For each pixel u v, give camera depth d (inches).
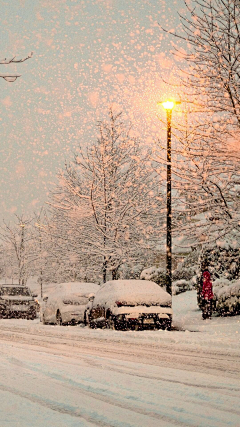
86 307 727.1
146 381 255.0
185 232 775.1
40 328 661.3
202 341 442.3
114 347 423.8
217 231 777.6
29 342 478.6
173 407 198.1
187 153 740.7
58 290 797.2
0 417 179.6
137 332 551.5
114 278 1076.5
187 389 233.0
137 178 1085.1
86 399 213.3
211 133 742.5
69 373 279.1
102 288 683.4
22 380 259.9
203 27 716.0
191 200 802.2
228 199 765.9
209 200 754.2
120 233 1055.0
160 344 439.8
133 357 356.2
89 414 187.8
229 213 745.6
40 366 307.7
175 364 320.5
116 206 1073.5
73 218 1069.1
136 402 207.5
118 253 1042.1
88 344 451.8
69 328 652.1
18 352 388.8
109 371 289.1
